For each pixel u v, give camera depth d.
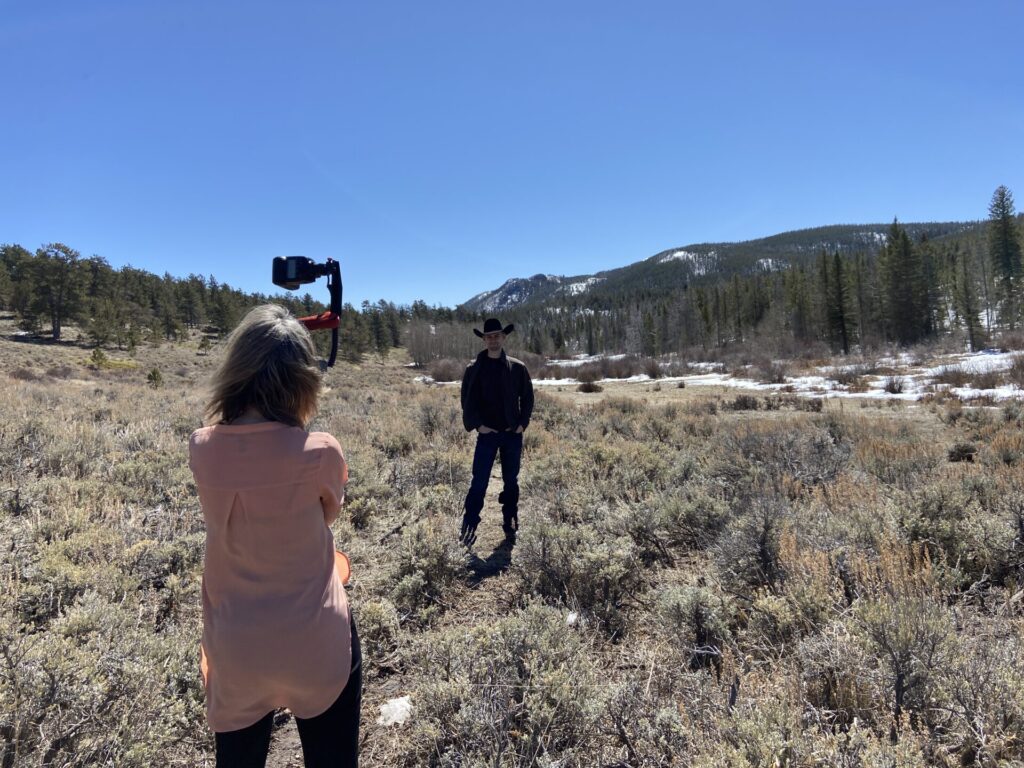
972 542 3.49
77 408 10.88
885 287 70.44
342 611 1.53
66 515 4.27
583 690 2.36
